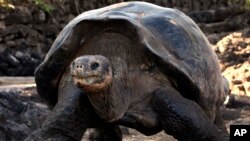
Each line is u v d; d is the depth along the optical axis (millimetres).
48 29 20344
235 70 17234
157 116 4898
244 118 10680
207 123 4879
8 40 18812
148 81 4910
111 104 4402
